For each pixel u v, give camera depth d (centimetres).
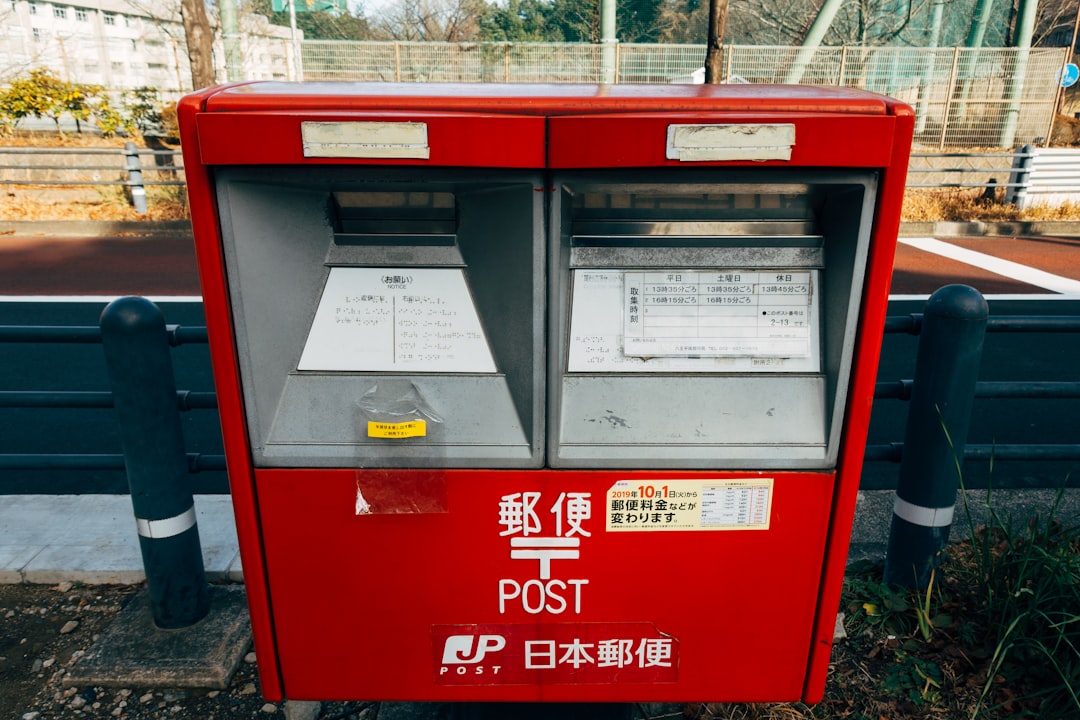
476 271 159
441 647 183
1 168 1071
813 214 161
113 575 303
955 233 1150
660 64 1278
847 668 254
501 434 165
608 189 150
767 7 2067
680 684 187
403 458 167
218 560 304
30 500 355
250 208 152
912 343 655
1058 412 516
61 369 589
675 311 162
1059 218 1167
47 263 916
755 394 165
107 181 1096
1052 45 2244
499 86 179
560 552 174
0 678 257
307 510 171
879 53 1284
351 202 159
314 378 165
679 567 175
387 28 2378
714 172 146
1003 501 355
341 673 186
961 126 1321
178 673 251
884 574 288
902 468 274
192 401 261
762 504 170
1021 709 236
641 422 165
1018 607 250
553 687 187
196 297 780
